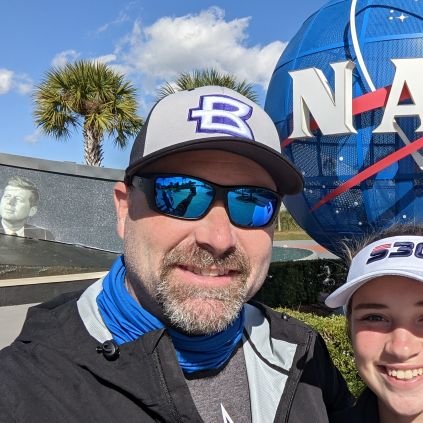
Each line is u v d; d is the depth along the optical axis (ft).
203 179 1.47
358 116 4.41
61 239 10.81
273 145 1.58
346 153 4.53
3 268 9.61
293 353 1.75
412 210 4.41
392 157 4.25
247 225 1.53
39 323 1.53
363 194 4.53
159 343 1.41
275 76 5.38
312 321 4.19
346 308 1.84
